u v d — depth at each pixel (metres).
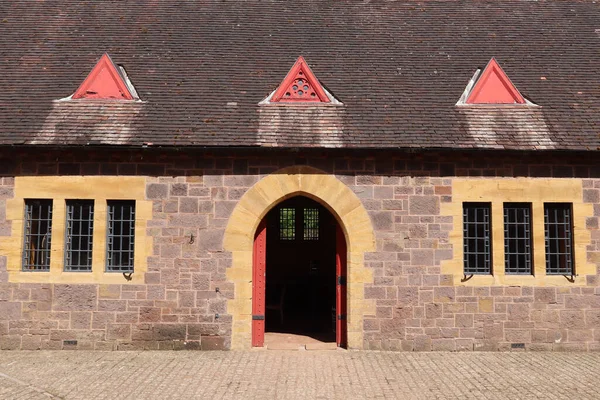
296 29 11.45
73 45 10.73
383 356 8.45
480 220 9.14
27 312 8.64
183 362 7.98
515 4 12.62
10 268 8.69
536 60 10.71
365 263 8.88
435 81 10.10
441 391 6.74
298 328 10.84
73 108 9.17
